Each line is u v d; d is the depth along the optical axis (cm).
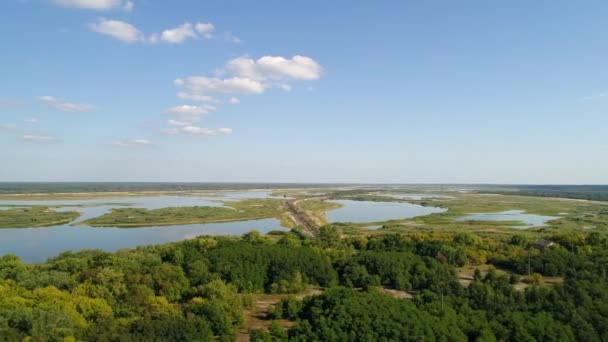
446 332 7412
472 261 13688
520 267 12512
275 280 11162
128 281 9312
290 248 12388
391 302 8250
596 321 8250
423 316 7756
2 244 18375
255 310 9738
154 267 10269
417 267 11606
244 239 14288
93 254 12119
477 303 9031
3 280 9131
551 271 12162
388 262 11788
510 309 8688
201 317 8044
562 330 7800
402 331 7188
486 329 7669
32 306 7800
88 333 7019
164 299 8775
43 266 10488
